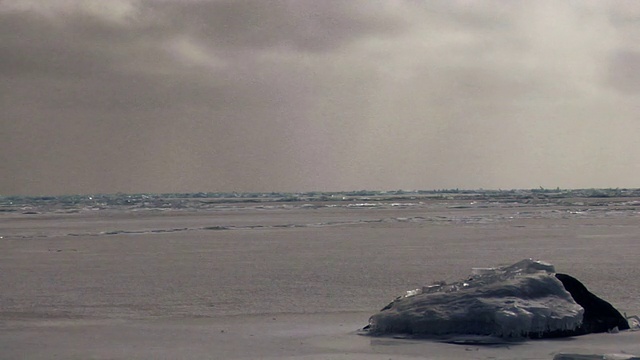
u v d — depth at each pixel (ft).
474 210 283.18
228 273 81.25
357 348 42.50
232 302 61.11
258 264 90.53
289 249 112.57
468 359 39.55
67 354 41.29
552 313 45.19
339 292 66.44
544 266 49.96
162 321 52.39
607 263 88.84
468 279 50.49
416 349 42.04
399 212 270.05
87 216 252.21
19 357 40.60
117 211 303.07
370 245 119.14
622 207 308.81
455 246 115.85
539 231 152.46
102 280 75.82
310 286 70.33
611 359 38.45
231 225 184.44
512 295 46.47
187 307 58.65
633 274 77.51
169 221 209.67
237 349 42.50
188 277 77.87
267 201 488.02
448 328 45.65
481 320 45.27
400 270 83.25
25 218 239.09
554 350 41.55
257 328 49.34
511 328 44.14
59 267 88.38
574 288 48.37
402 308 47.62
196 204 400.26
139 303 60.75
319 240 130.93
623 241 124.26
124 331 48.42
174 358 40.27
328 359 39.83
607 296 62.34
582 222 188.34
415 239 131.95
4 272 83.20
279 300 62.03
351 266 87.71
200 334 47.16
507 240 127.75
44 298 63.57
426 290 49.96
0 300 62.54
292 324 50.85
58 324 51.19
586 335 45.62
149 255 103.81
